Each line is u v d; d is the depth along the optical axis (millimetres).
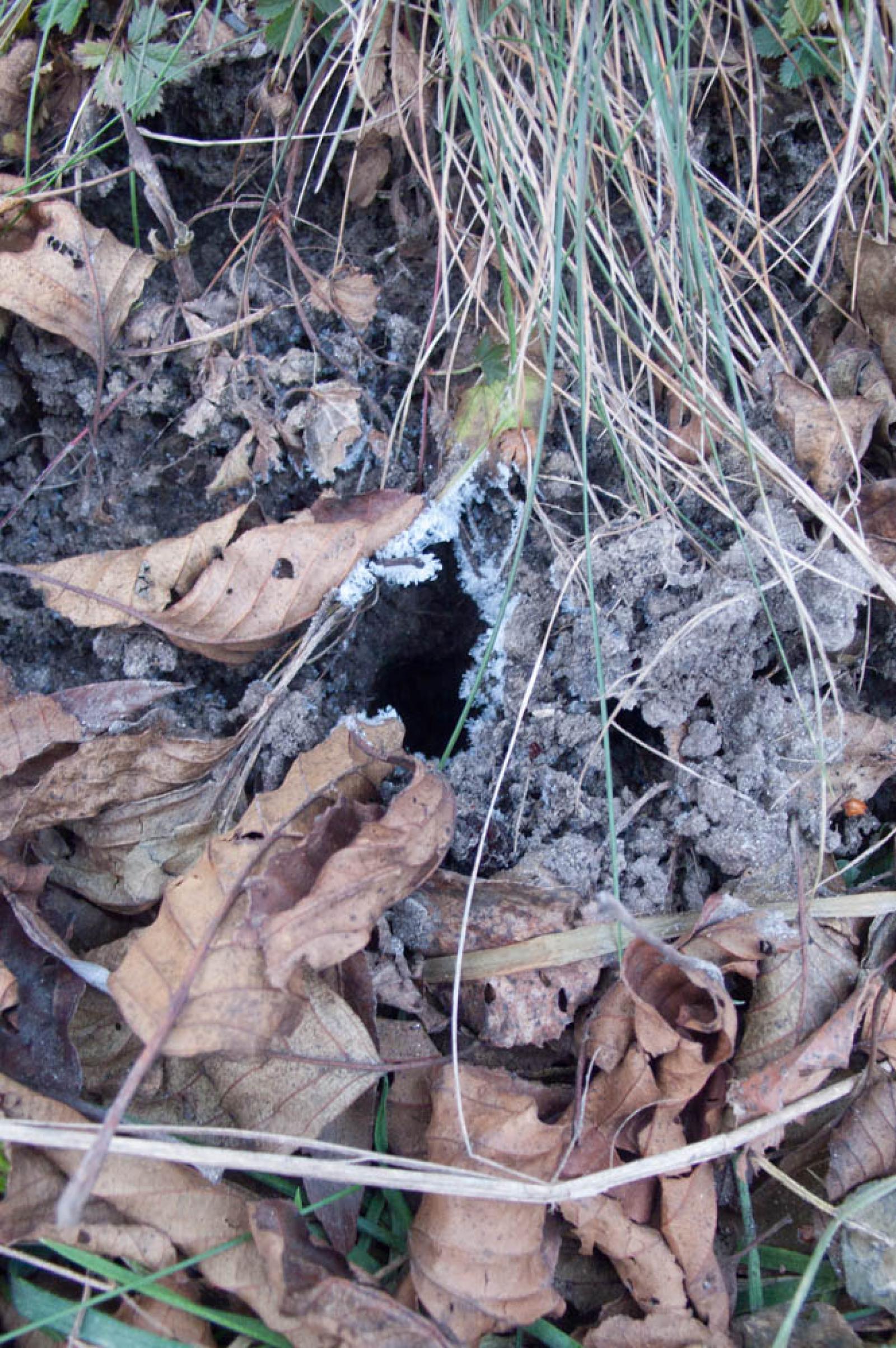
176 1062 394
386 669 479
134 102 450
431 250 475
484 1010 414
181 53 456
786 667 440
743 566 443
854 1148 402
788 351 478
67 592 432
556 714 447
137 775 417
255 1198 383
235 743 430
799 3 452
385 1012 417
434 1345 358
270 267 468
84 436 459
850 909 422
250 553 432
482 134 439
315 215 476
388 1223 397
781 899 428
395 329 466
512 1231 373
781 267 486
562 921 418
